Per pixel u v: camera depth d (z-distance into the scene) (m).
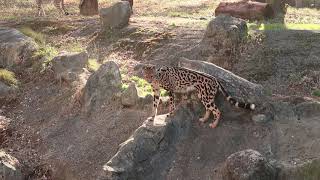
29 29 16.25
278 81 11.33
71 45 15.23
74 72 12.62
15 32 15.22
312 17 17.81
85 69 12.94
